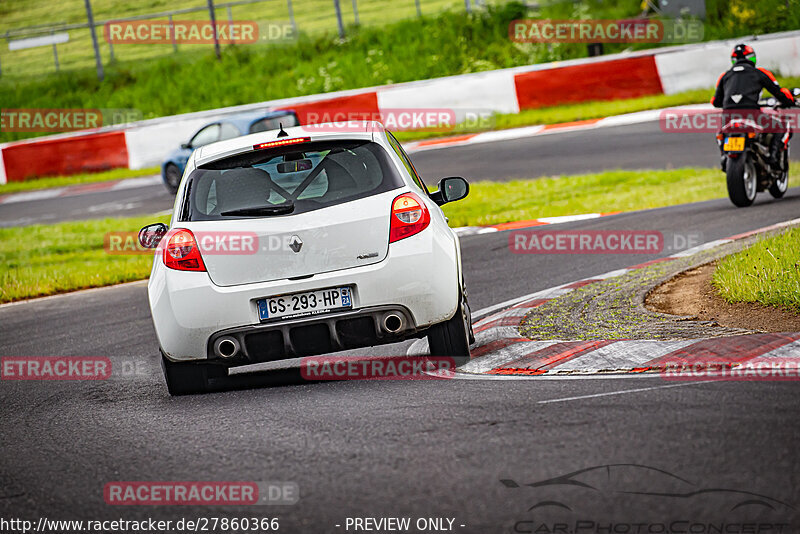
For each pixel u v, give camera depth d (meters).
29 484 16.19
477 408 17.81
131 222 67.00
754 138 46.12
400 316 20.98
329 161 21.83
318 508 13.35
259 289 20.89
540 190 60.06
